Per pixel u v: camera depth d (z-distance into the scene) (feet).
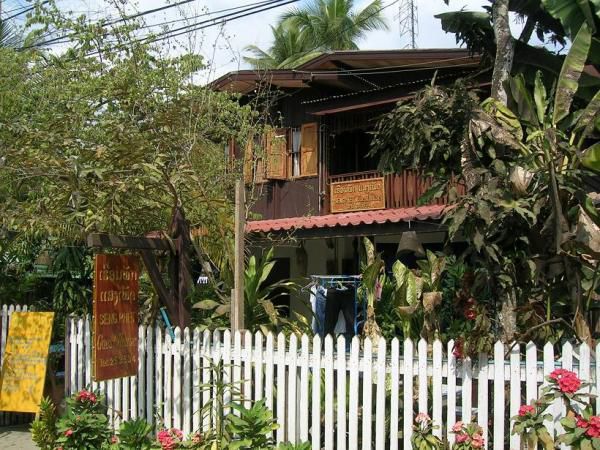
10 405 26.04
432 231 35.86
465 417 17.79
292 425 20.35
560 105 19.76
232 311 21.99
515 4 32.04
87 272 31.19
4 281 31.94
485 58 33.50
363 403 19.10
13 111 34.81
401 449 20.01
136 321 22.88
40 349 26.17
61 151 25.81
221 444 20.08
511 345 18.13
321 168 49.49
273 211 51.88
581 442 15.30
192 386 22.44
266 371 21.02
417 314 24.48
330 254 48.44
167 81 32.58
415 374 18.53
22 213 25.58
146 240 22.65
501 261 17.88
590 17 28.50
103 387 24.54
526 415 16.34
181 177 24.44
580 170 18.79
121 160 24.56
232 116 36.45
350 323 33.60
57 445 22.21
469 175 18.60
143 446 20.75
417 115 19.34
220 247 27.81
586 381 16.49
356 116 47.62
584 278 18.88
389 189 44.65
